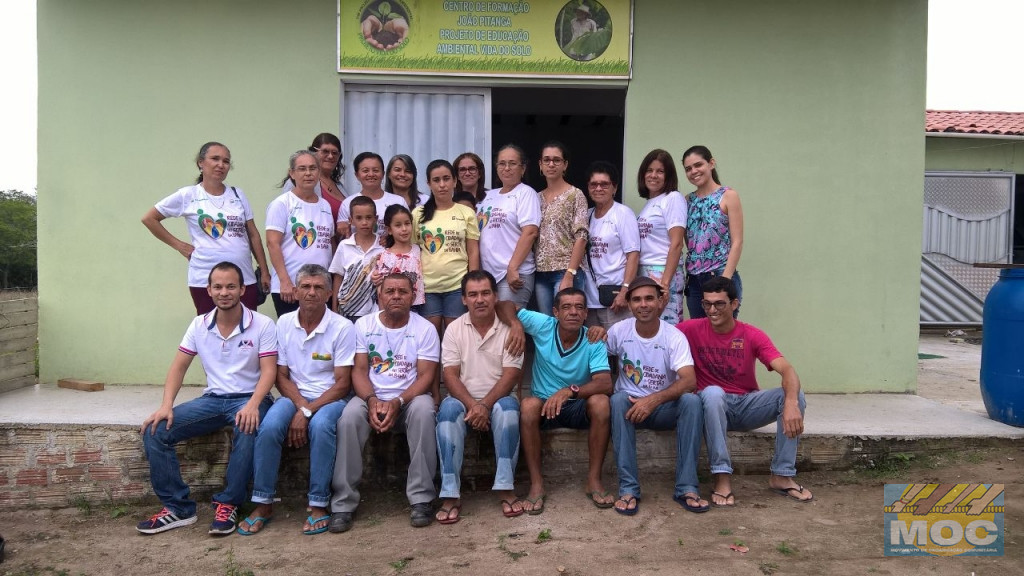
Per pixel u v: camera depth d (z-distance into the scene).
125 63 4.96
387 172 4.36
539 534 3.33
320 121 5.04
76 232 5.01
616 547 3.17
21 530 3.55
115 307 5.04
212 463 3.86
